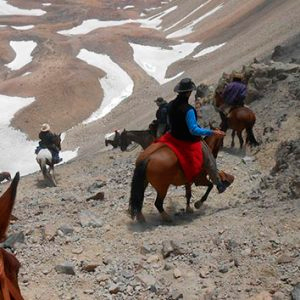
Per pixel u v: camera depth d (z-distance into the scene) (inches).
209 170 423.5
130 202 407.8
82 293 327.9
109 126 2989.7
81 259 373.4
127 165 736.3
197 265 339.0
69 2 6245.1
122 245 391.2
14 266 131.3
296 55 1061.8
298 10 3129.9
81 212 456.8
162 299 311.0
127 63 4099.4
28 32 4854.8
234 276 317.1
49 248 396.5
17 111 3314.5
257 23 3688.5
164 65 4072.3
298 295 277.9
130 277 337.7
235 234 367.9
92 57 4215.1
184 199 500.7
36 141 3144.7
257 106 799.1
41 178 815.7
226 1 5255.9
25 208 554.3
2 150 3024.1
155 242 385.4
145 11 6161.4
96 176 723.4
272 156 606.2
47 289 334.6
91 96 3563.0
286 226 363.6
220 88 871.7
